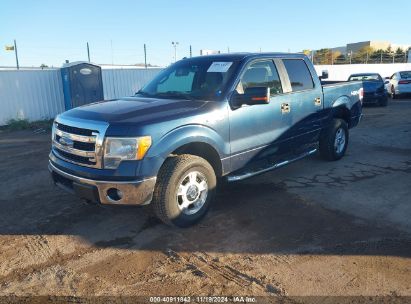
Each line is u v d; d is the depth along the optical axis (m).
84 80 14.02
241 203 5.18
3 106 13.91
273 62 5.57
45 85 14.78
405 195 5.36
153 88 5.50
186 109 4.42
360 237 4.12
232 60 5.17
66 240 4.24
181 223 4.34
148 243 4.12
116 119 4.05
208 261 3.72
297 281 3.35
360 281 3.32
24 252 4.00
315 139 6.56
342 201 5.18
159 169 4.09
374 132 10.31
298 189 5.70
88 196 4.11
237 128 4.84
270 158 5.57
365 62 37.31
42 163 7.76
